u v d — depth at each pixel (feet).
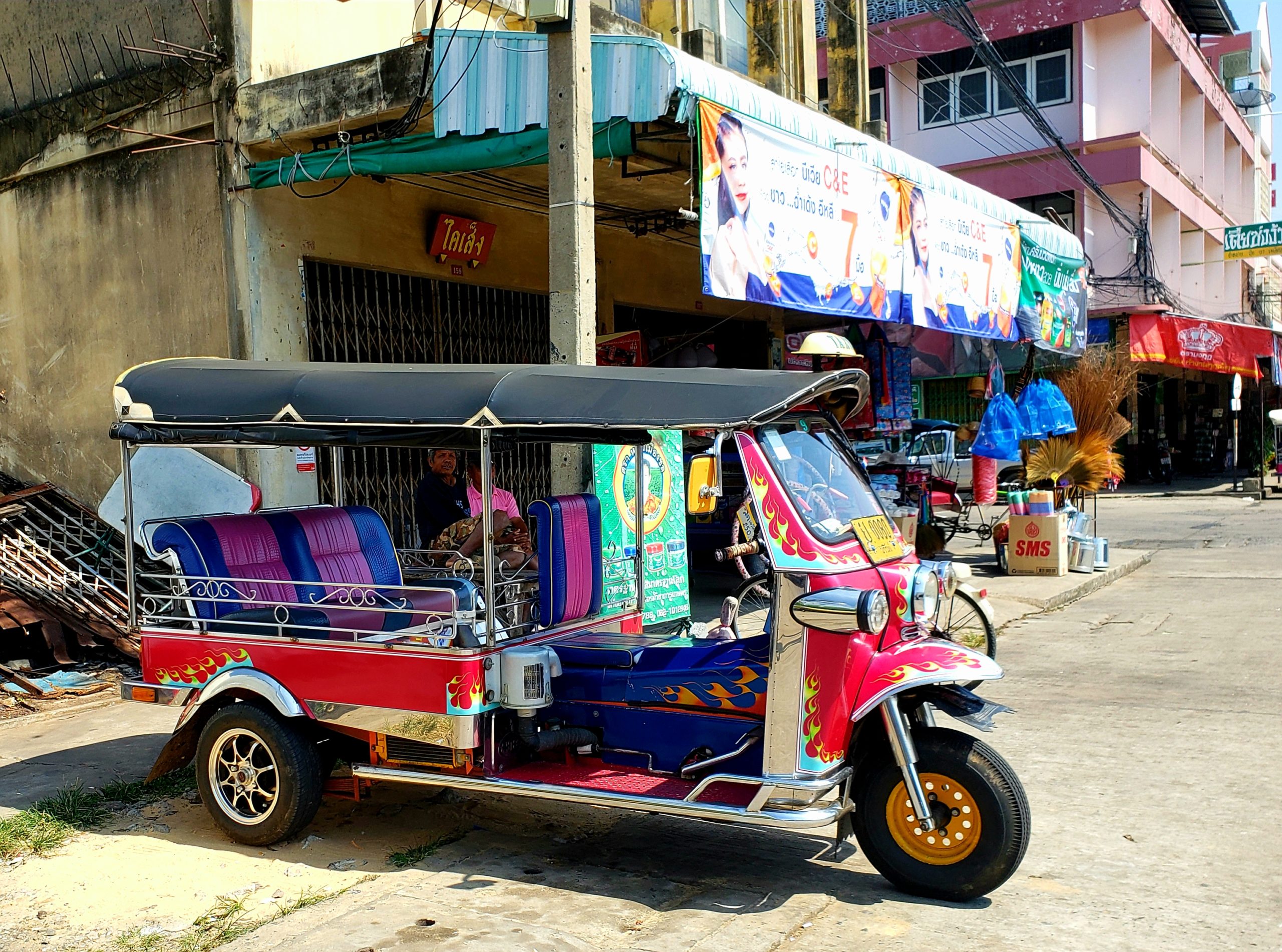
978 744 13.33
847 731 13.35
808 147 26.05
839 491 14.88
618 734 15.11
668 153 26.50
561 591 16.31
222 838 16.17
